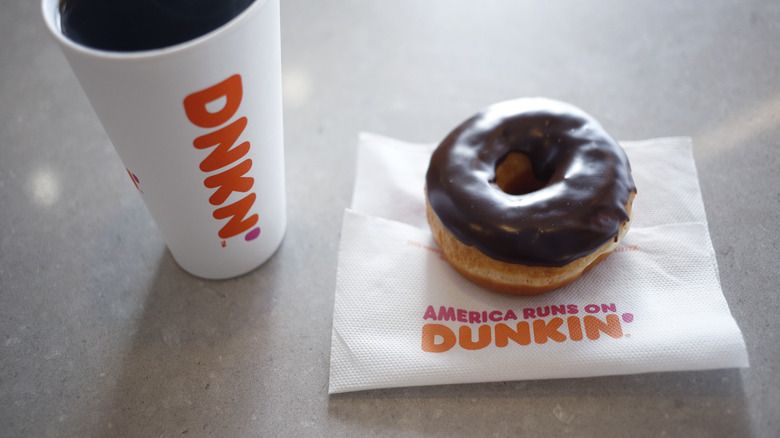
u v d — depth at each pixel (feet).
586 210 0.80
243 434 0.80
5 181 1.11
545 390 0.81
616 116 1.13
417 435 0.79
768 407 0.77
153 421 0.82
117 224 1.04
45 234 1.03
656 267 0.88
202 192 0.78
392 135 1.16
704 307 0.83
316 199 1.07
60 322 0.92
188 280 0.96
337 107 1.21
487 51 1.29
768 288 0.88
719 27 1.26
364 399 0.82
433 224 0.91
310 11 1.41
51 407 0.83
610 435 0.77
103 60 0.60
